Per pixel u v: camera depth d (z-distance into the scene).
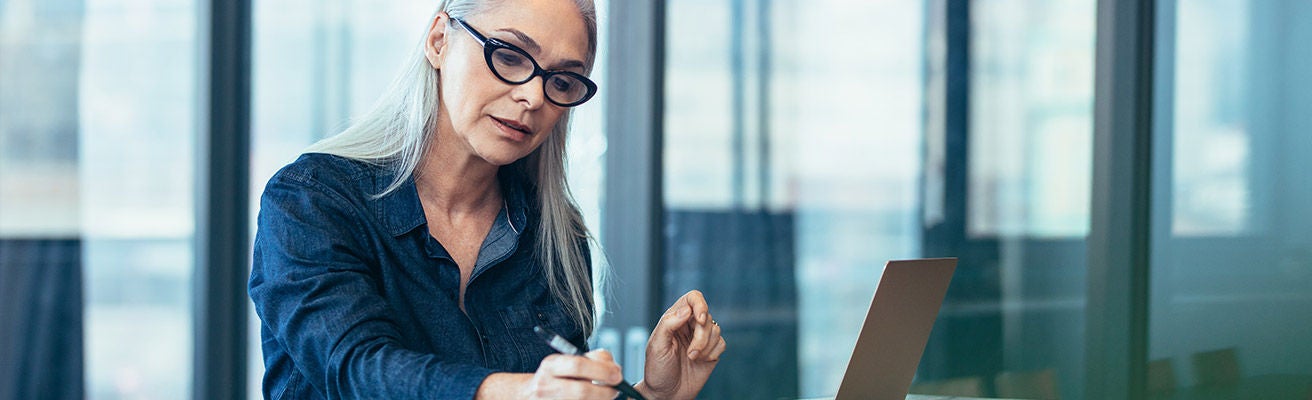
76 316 2.78
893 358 1.46
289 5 3.01
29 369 2.72
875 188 3.91
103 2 2.75
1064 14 4.03
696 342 1.42
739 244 3.76
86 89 2.74
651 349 1.44
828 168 3.85
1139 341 4.03
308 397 1.31
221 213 2.94
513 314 1.47
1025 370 4.05
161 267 2.88
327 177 1.32
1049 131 4.05
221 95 2.92
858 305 3.92
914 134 3.94
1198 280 4.00
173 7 2.85
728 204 3.73
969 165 4.00
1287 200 3.91
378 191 1.37
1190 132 3.99
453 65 1.35
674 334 1.46
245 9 2.95
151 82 2.83
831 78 3.82
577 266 1.62
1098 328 4.05
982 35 3.99
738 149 3.73
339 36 3.07
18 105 2.66
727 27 3.69
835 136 3.84
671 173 3.64
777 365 3.83
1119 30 3.99
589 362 1.06
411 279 1.36
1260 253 3.95
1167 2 3.97
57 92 2.70
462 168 1.41
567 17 1.34
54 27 2.69
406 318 1.33
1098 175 4.04
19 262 2.69
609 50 3.58
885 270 1.35
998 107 4.02
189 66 2.88
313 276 1.23
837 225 3.87
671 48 3.61
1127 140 4.00
